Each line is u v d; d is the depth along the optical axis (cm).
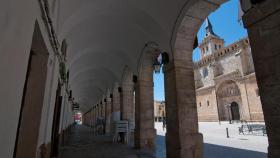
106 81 1878
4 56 178
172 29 664
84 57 1268
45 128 487
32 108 421
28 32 261
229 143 1261
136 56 1018
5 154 206
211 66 4466
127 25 866
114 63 1345
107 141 1280
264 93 314
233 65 4000
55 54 548
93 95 2936
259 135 1694
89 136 1662
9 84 200
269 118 303
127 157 761
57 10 482
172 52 666
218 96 4238
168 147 643
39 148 433
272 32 310
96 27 876
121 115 1304
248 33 349
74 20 674
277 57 299
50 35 432
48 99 500
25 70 264
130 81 1339
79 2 604
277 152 286
